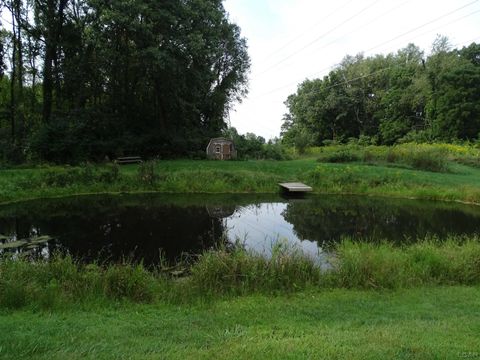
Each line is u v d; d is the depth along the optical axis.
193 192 21.25
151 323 4.96
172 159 30.22
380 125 54.72
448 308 5.87
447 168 25.56
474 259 7.78
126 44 28.12
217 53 32.94
